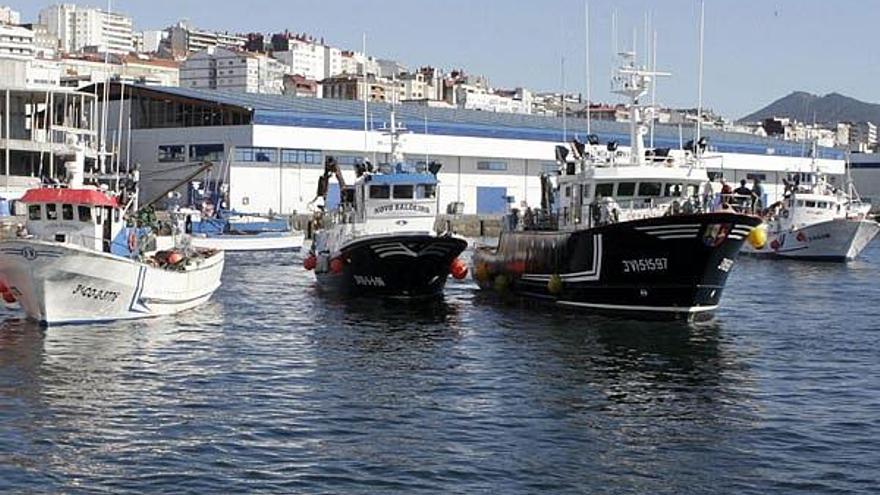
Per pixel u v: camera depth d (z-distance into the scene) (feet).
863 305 133.80
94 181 129.90
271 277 165.68
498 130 317.63
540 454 58.08
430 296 130.93
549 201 133.18
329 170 162.09
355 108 313.12
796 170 359.05
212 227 228.43
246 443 59.52
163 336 97.30
